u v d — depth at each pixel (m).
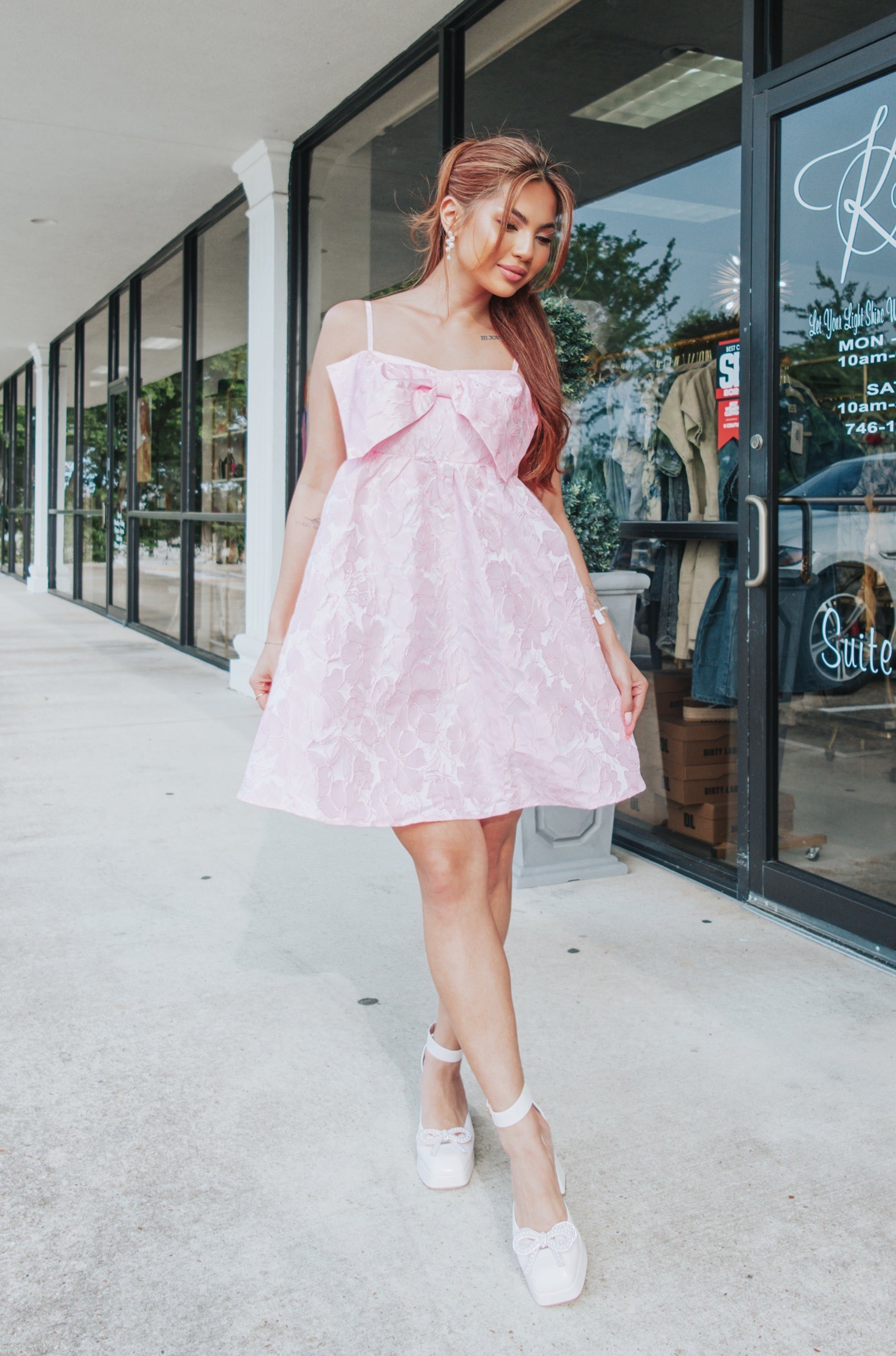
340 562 1.50
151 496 9.63
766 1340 1.39
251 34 4.72
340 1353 1.36
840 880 2.81
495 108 4.37
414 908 3.00
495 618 1.55
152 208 7.60
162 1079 2.04
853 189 2.65
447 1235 1.59
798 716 2.89
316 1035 2.22
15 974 2.52
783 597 2.91
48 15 4.57
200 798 4.17
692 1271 1.52
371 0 4.38
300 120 5.79
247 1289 1.47
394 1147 1.82
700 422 3.36
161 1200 1.67
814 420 2.79
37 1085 2.02
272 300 6.24
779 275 2.87
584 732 1.62
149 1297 1.46
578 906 3.03
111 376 10.88
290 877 3.26
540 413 1.68
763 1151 1.82
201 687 6.86
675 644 3.49
